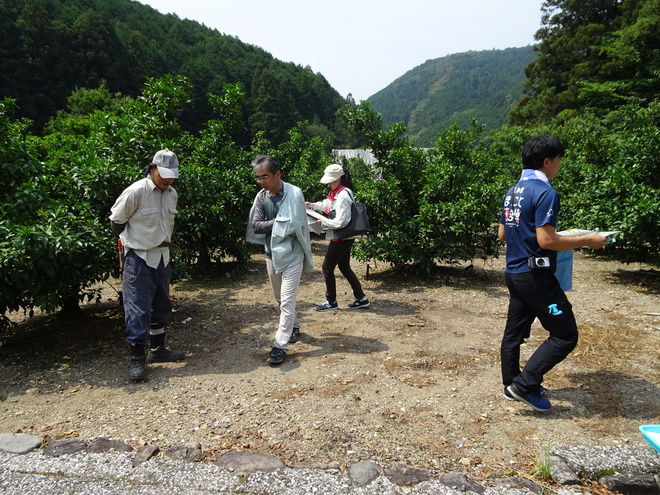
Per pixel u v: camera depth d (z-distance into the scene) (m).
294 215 3.67
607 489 2.18
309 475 2.20
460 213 6.12
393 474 2.23
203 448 2.48
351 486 2.13
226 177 7.13
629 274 7.01
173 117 6.39
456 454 2.44
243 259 7.49
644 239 5.95
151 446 2.47
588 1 31.36
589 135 9.77
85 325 4.63
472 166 7.46
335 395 3.11
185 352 3.94
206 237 7.19
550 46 32.31
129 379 3.39
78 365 3.66
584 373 3.46
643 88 24.45
